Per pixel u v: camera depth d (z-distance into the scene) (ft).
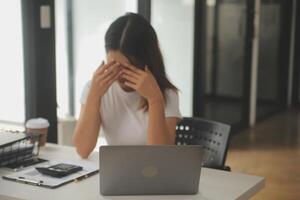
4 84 13.43
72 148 7.66
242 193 5.88
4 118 13.91
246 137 17.24
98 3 15.44
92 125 7.02
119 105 7.18
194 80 15.51
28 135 7.22
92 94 6.95
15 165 6.78
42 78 10.00
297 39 22.08
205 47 15.81
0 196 5.70
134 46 6.69
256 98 19.39
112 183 5.62
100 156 5.52
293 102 22.44
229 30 17.22
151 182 5.64
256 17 18.04
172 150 5.55
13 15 11.86
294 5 21.63
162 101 6.73
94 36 15.65
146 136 7.10
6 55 12.69
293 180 12.94
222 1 16.62
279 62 21.33
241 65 18.04
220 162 7.52
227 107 17.58
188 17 15.08
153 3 13.88
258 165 14.17
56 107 10.39
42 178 6.19
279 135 17.62
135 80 6.66
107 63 6.79
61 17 15.76
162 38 14.30
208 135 7.83
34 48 9.80
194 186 5.74
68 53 15.96
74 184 6.03
